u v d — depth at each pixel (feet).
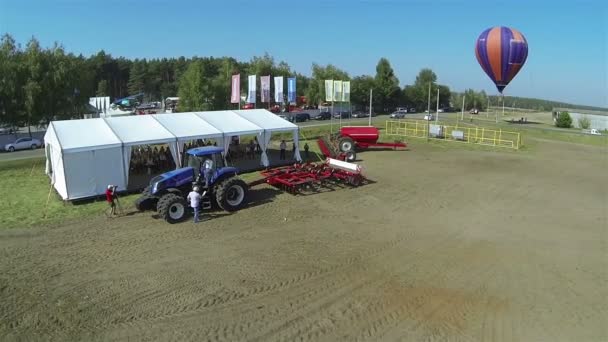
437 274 36.22
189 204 51.21
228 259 38.65
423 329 27.91
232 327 27.76
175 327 27.73
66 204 55.72
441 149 104.88
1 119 132.46
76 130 62.08
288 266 37.27
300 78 267.59
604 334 27.71
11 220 49.01
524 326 28.53
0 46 133.69
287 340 26.43
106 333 27.07
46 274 35.35
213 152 53.06
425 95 321.73
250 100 117.39
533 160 92.99
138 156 73.05
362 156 93.56
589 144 130.21
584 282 35.27
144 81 384.47
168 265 37.22
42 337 26.63
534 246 43.16
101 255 39.32
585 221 51.72
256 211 53.21
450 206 56.95
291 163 81.35
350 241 43.57
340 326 28.07
